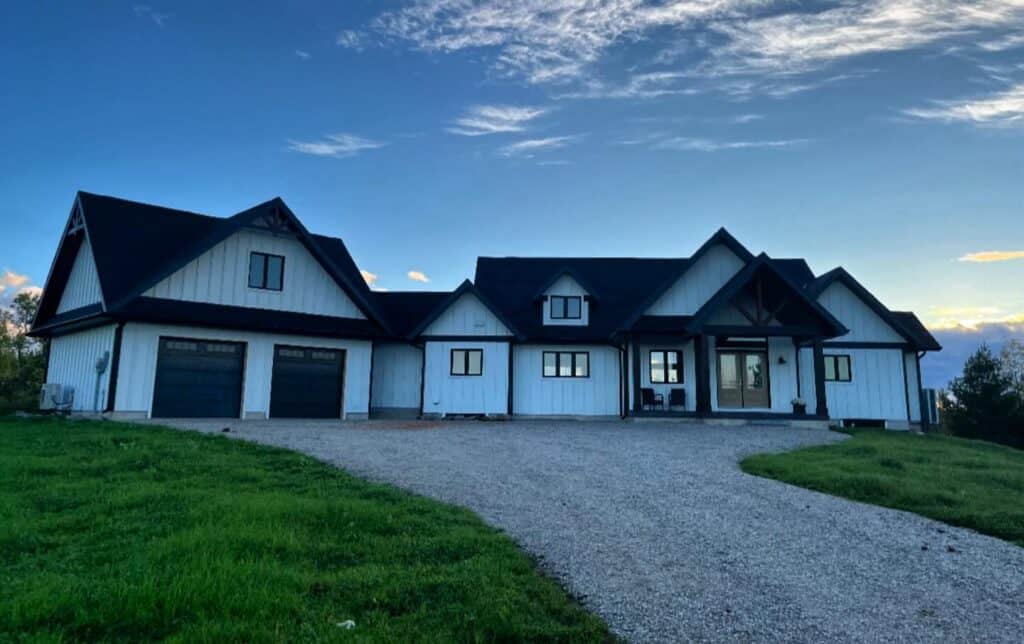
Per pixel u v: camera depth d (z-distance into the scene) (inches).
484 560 240.7
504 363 972.6
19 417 750.5
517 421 913.5
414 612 193.5
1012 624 208.2
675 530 304.8
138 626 173.3
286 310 881.5
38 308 930.7
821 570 255.4
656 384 949.8
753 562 261.6
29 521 283.0
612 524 311.4
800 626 199.8
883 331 983.0
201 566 213.9
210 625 171.2
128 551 239.5
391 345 1040.8
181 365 780.6
